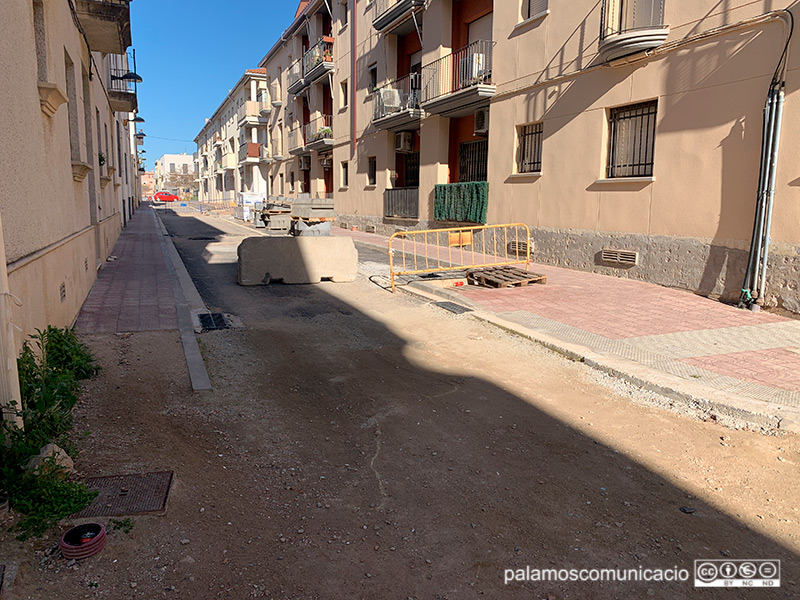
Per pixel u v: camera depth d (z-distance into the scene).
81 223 8.46
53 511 3.07
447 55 16.77
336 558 2.95
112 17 9.38
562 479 3.82
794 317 8.06
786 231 8.16
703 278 9.47
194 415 4.73
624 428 4.66
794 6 7.93
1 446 3.20
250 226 27.84
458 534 3.19
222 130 61.53
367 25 22.41
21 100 4.65
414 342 7.20
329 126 28.89
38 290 5.05
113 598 2.56
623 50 10.24
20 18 4.73
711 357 6.25
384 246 17.53
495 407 5.09
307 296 10.06
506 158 14.37
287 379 5.76
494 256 13.71
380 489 3.66
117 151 18.70
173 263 13.53
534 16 13.12
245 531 3.14
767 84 8.37
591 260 11.81
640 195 10.60
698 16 9.30
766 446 4.30
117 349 6.31
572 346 6.67
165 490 3.43
